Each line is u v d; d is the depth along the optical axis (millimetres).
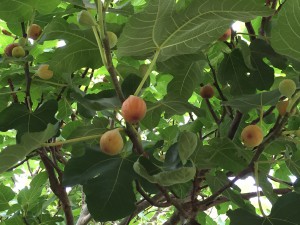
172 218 769
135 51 597
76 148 734
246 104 654
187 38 593
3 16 804
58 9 893
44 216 952
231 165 738
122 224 914
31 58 754
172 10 540
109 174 586
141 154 573
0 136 1105
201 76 875
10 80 843
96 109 601
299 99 575
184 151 546
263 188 662
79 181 582
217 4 526
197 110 702
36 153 802
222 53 913
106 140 547
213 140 736
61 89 885
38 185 935
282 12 539
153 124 799
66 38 762
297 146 769
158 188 596
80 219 1052
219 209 1027
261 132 620
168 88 882
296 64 717
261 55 826
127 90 642
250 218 591
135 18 541
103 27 504
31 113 727
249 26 857
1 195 923
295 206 587
